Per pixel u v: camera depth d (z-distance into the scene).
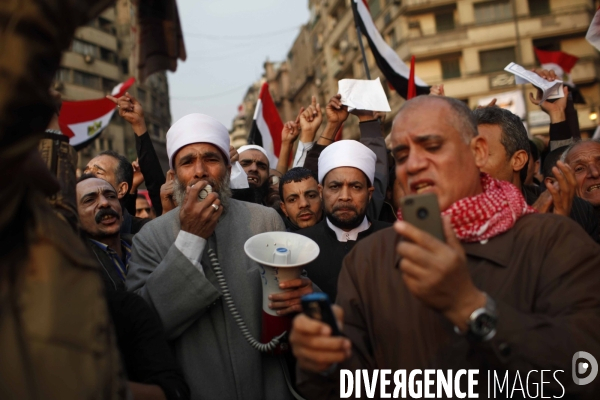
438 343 1.56
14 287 1.07
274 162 6.26
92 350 1.10
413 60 4.68
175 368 2.01
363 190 3.12
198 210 2.29
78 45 32.00
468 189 1.65
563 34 25.47
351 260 1.83
